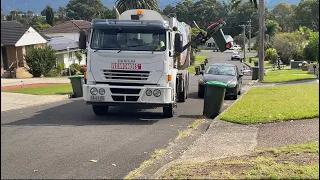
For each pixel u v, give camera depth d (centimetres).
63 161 737
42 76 4031
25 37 4162
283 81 2797
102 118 1276
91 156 776
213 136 958
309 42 3444
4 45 3906
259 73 2980
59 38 5456
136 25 1205
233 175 597
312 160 661
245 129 1024
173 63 1314
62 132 1023
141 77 1196
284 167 624
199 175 606
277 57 6109
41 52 4038
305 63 4438
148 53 1189
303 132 928
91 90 1199
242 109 1315
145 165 709
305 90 1877
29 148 840
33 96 1914
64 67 4606
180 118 1280
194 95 2047
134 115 1341
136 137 966
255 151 768
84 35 1245
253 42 11044
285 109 1251
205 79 1923
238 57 7706
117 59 1195
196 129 1086
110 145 874
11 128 1084
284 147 775
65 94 2036
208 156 762
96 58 1204
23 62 4188
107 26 1210
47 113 1403
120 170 682
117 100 1201
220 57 8731
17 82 3064
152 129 1077
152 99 1191
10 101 1731
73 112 1423
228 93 1831
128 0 3275
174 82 1280
